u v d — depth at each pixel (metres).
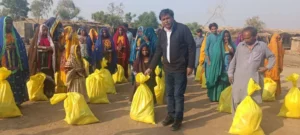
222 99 6.75
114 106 6.93
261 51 5.30
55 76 7.48
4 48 5.99
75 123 5.53
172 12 5.33
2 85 5.77
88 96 7.02
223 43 7.35
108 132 5.24
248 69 5.33
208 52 7.45
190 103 7.52
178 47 5.29
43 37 7.29
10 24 6.10
